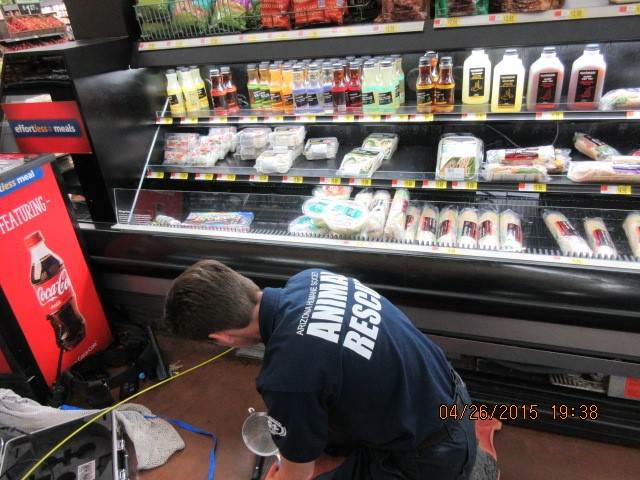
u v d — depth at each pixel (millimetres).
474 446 1496
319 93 2463
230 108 2703
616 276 1803
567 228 2121
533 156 2143
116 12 2559
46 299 2396
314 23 2359
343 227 2229
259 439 2248
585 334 1937
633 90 2014
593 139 2262
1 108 2520
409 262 2068
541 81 2074
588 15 1901
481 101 2232
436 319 2160
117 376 2625
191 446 2299
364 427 1342
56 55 2268
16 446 2021
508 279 1947
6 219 2164
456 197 2508
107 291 2883
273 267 2330
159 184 3082
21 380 2365
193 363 2797
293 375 1200
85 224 2682
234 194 2766
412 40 2131
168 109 2904
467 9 2084
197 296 1282
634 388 2043
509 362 2246
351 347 1243
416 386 1348
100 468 1937
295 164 2607
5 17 3518
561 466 2074
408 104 2471
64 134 2477
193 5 2490
